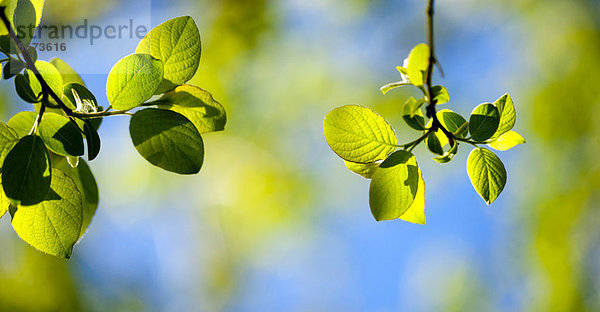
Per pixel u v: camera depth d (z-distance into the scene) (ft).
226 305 19.34
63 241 3.58
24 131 3.80
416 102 4.37
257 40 16.74
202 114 3.75
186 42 3.55
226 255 18.84
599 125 15.83
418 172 4.01
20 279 14.48
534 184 16.72
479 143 4.18
